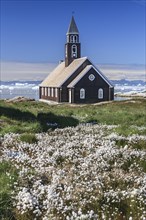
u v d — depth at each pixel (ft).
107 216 30.35
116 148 55.42
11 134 70.13
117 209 31.09
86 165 43.47
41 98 366.63
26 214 30.32
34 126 82.58
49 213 30.35
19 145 57.06
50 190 33.42
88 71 294.46
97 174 40.47
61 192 34.71
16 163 45.32
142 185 36.91
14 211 30.63
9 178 36.47
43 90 357.61
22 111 114.83
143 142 60.34
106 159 48.14
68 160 48.08
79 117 112.06
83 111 133.69
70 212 30.71
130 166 44.98
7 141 61.05
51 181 37.65
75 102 291.79
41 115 108.58
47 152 53.16
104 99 300.40
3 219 29.04
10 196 32.27
